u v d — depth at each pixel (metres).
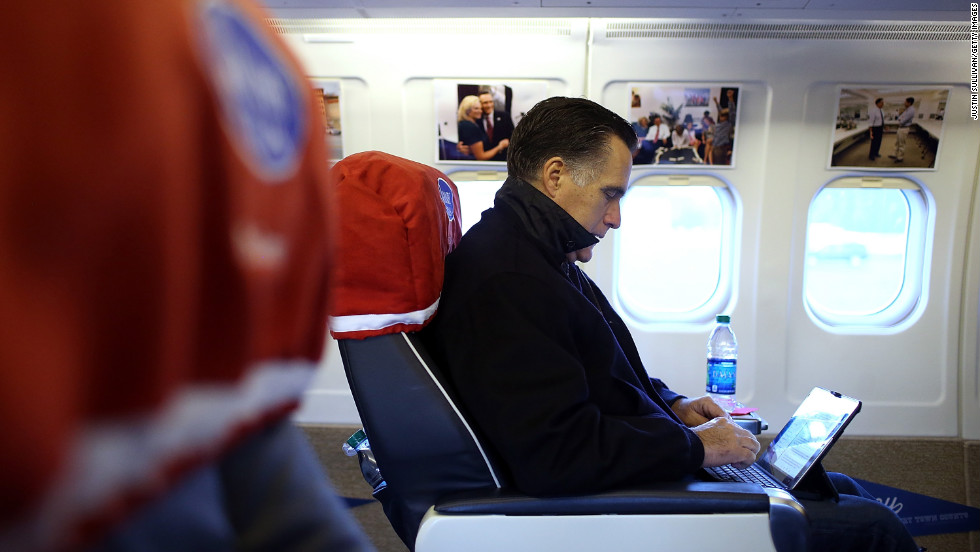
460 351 1.15
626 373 1.31
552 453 1.06
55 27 0.14
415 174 1.16
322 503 0.33
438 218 1.19
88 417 0.15
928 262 2.20
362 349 1.11
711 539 1.04
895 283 2.28
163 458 0.18
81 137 0.14
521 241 1.24
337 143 2.13
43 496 0.14
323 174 0.26
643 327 2.25
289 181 0.23
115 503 0.16
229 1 0.21
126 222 0.15
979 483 2.24
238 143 0.19
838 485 1.56
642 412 1.27
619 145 1.29
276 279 0.22
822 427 1.40
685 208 2.23
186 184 0.17
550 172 1.29
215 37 0.19
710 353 2.24
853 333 2.24
